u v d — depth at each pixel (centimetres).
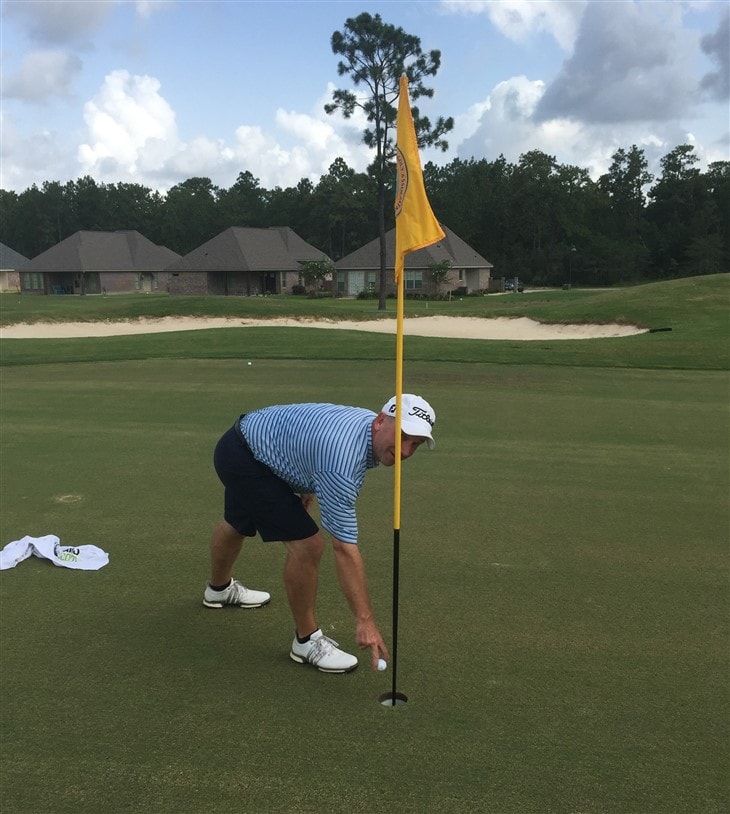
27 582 414
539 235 8219
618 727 280
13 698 300
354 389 1016
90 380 1112
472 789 245
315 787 246
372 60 3228
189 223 9625
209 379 1109
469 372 1165
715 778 251
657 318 2061
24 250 9981
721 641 346
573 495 565
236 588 384
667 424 810
